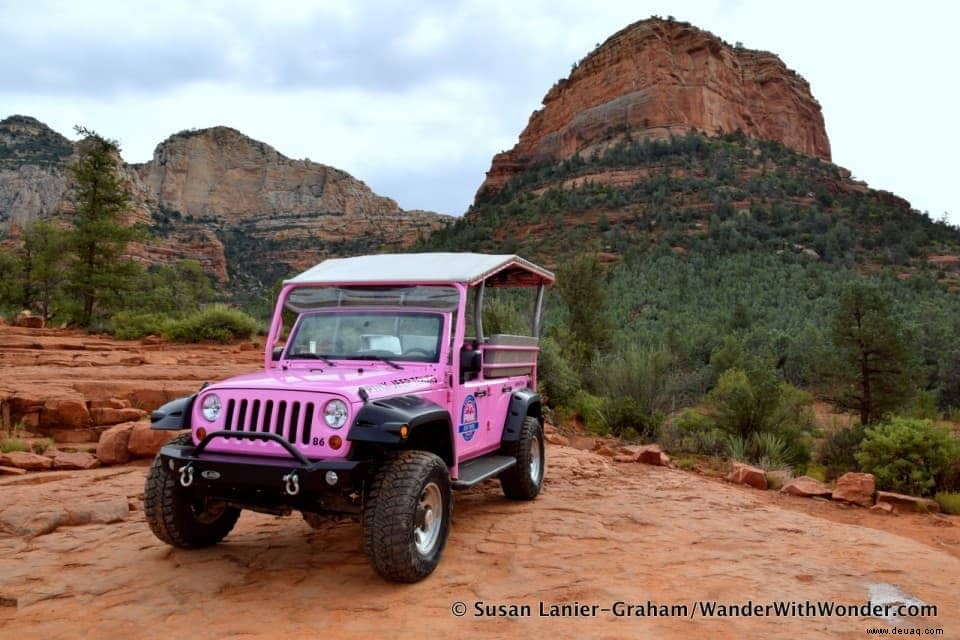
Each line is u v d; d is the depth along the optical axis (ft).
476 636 12.47
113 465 28.89
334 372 17.47
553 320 153.38
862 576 16.66
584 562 16.96
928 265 368.27
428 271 19.60
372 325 19.17
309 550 17.38
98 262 110.63
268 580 15.24
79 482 24.86
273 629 12.67
